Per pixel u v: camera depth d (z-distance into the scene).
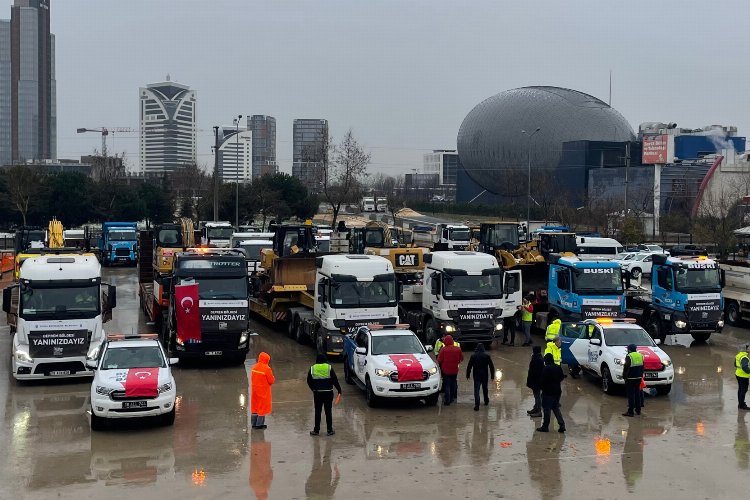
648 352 19.42
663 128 118.19
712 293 26.89
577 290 26.52
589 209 74.56
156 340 18.23
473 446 15.18
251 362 23.94
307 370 22.55
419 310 28.38
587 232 60.69
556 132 129.25
